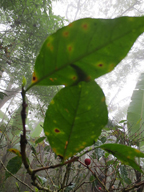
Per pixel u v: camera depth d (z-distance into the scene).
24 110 0.10
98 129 0.12
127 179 0.39
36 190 0.37
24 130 0.10
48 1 1.47
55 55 0.11
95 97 0.11
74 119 0.12
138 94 0.96
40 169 0.12
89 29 0.10
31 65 1.69
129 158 0.15
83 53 0.10
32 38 1.51
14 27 1.49
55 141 0.13
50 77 0.11
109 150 0.15
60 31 0.10
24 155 0.11
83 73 0.11
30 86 0.11
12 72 1.82
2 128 1.36
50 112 0.12
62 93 0.12
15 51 1.71
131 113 0.89
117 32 0.10
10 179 1.53
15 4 1.38
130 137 0.65
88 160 0.25
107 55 0.10
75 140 0.13
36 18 1.50
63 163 0.13
